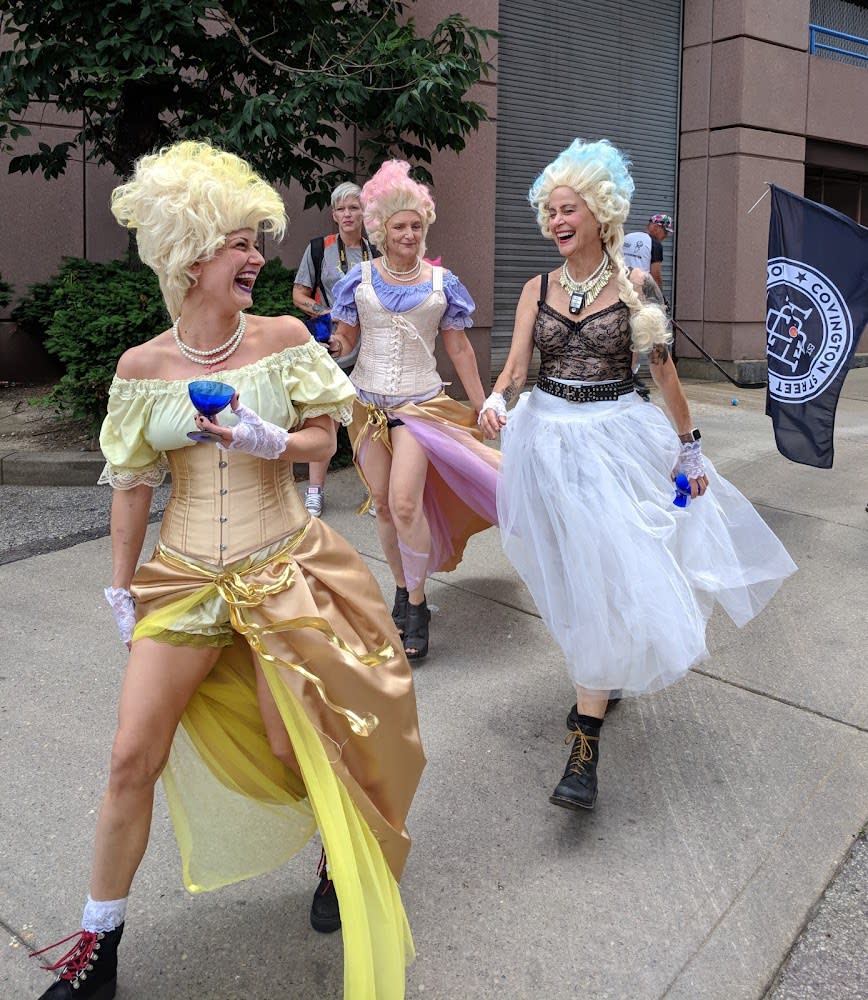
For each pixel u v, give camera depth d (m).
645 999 2.26
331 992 2.27
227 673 2.29
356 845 2.07
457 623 4.42
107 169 8.94
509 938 2.45
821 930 2.51
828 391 5.23
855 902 2.61
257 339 2.21
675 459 3.32
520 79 10.45
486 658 4.06
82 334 6.25
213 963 2.36
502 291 10.59
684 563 3.26
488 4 9.43
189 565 2.16
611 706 3.66
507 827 2.91
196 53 6.89
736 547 3.52
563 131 10.95
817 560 5.30
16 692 3.62
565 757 3.29
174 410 2.12
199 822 2.38
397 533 4.02
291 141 6.79
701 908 2.57
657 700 3.72
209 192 2.01
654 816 2.97
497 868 2.72
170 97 7.23
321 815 2.05
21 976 2.29
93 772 3.12
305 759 2.10
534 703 3.67
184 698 2.15
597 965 2.36
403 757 2.25
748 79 11.65
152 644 2.12
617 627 2.86
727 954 2.41
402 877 2.68
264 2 6.83
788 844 2.85
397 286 4.05
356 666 2.17
